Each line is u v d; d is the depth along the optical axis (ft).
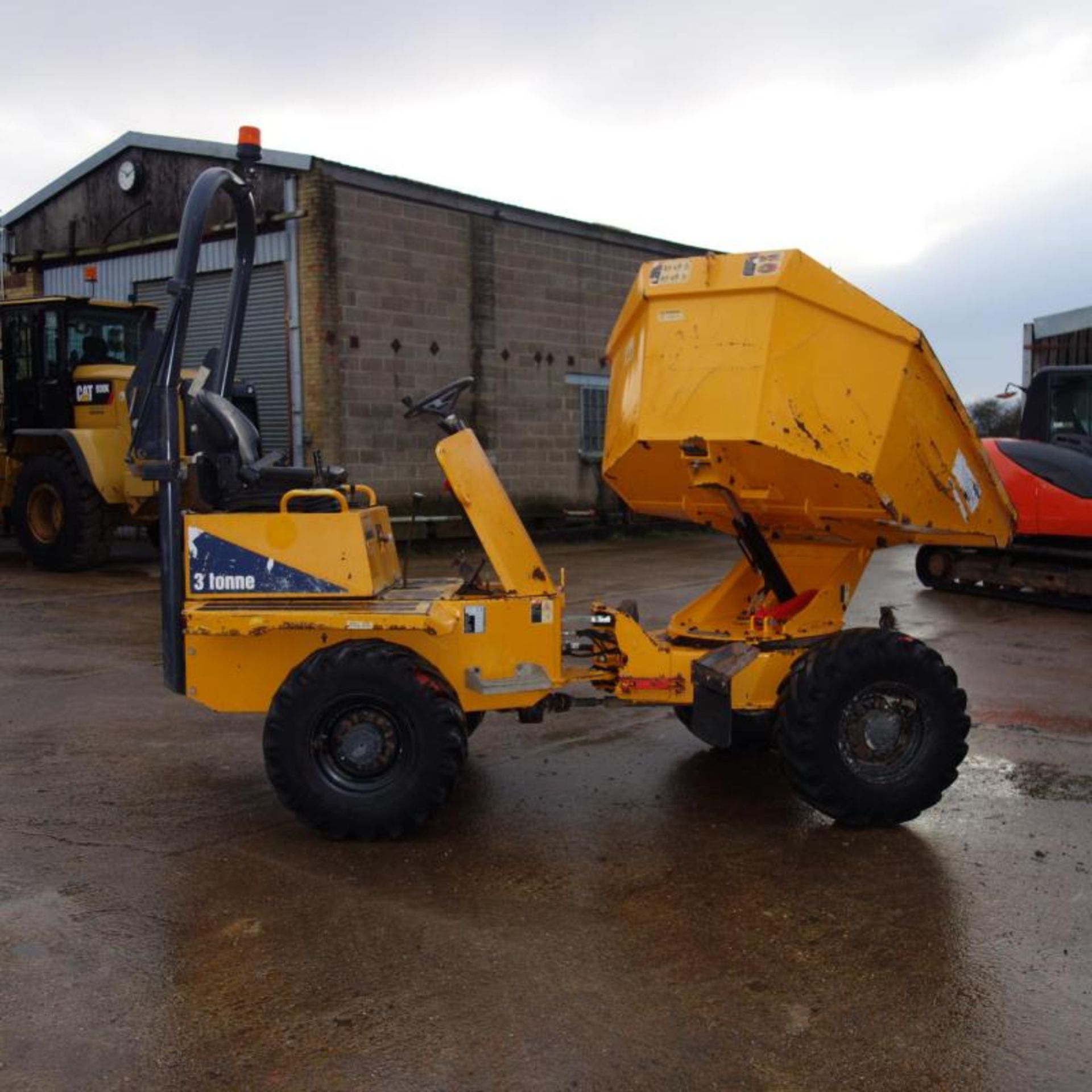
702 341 15.47
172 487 15.67
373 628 14.94
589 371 63.31
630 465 16.90
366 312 50.80
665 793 17.70
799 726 15.64
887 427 15.42
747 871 14.52
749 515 17.26
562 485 62.13
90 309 43.45
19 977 11.57
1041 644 30.73
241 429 17.63
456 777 15.15
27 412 43.19
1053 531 35.53
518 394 59.06
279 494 16.49
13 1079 9.78
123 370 41.91
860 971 11.82
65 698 23.17
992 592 39.65
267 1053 10.23
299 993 11.28
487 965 11.89
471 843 15.42
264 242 50.37
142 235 56.08
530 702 16.20
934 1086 9.78
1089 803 17.34
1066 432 38.73
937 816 16.70
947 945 12.46
